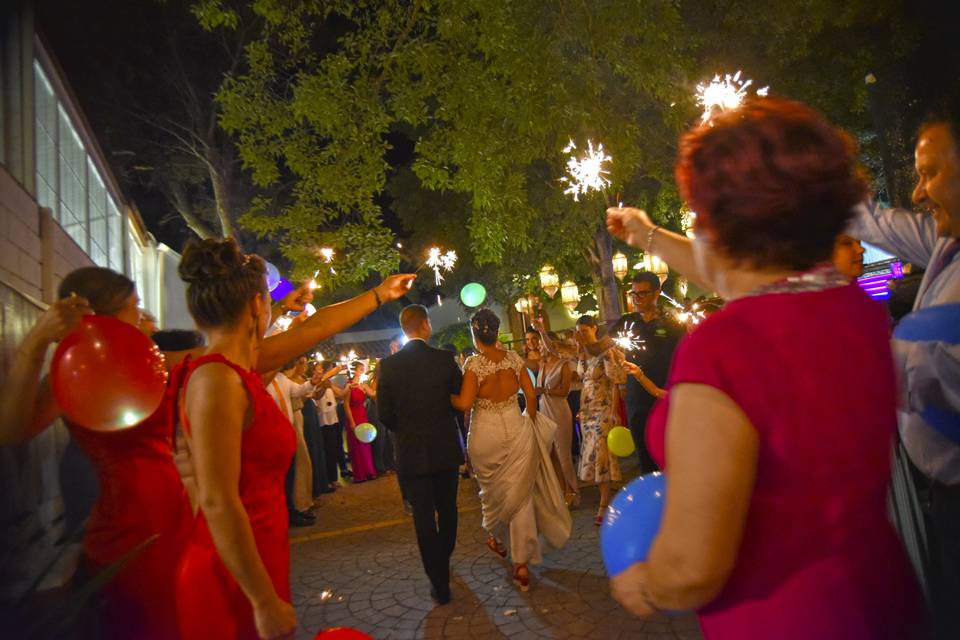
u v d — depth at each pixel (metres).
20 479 2.92
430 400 4.19
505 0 8.34
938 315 1.62
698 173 1.13
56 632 1.73
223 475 1.67
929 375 1.63
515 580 4.29
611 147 8.83
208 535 1.84
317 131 9.42
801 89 10.21
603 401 5.62
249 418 1.84
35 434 2.15
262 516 1.88
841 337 1.02
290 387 6.84
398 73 9.20
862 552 1.00
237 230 16.58
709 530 0.91
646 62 8.68
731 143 1.08
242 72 14.83
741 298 1.07
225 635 1.77
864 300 1.12
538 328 6.96
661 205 11.93
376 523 6.77
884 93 2.94
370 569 5.09
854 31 9.88
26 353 1.98
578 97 8.66
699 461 0.94
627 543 1.11
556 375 6.46
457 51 9.14
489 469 4.34
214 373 1.76
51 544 2.97
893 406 1.08
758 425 0.96
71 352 1.95
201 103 15.41
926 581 1.94
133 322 2.50
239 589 1.81
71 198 6.77
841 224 1.08
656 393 4.55
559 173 10.13
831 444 0.97
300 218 9.58
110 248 9.03
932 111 1.81
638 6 8.15
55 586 2.59
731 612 1.02
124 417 2.00
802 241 1.06
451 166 10.51
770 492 0.99
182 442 1.96
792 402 0.96
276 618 1.70
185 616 1.78
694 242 1.23
